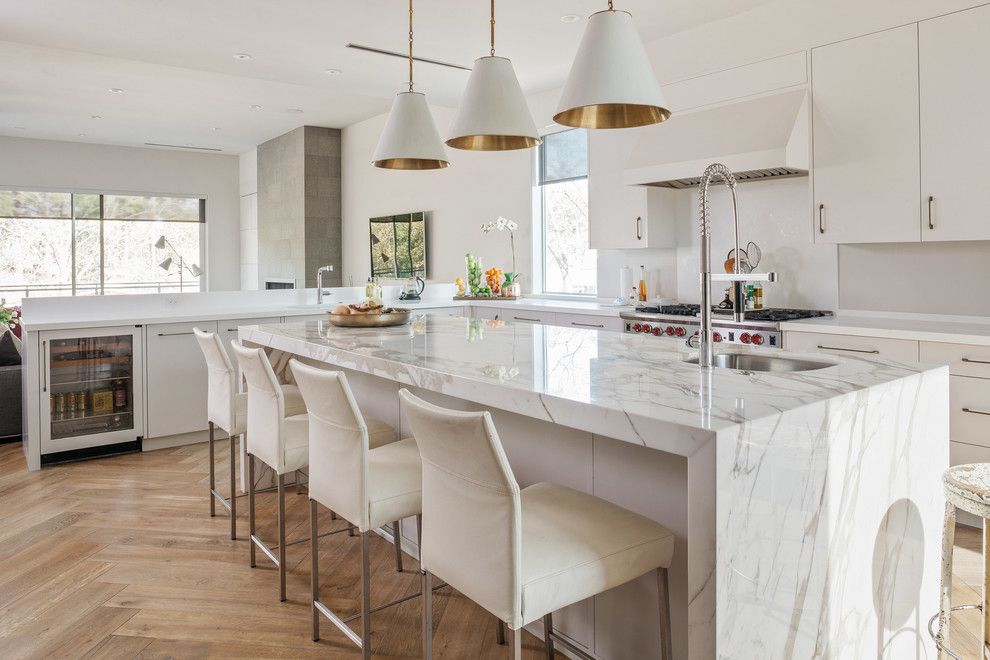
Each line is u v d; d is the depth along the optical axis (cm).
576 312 519
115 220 1047
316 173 902
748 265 463
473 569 155
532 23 432
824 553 162
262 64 513
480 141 284
